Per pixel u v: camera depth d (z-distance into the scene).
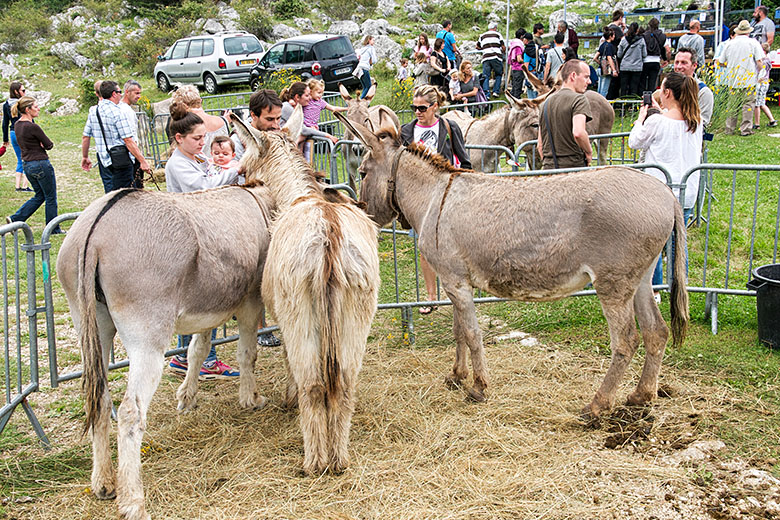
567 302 5.88
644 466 3.47
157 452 3.78
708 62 13.53
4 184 11.40
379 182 4.64
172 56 22.78
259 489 3.36
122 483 2.99
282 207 3.79
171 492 3.36
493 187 4.00
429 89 5.25
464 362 4.47
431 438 3.83
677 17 18.28
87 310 3.04
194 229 3.29
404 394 4.41
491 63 16.14
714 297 5.13
